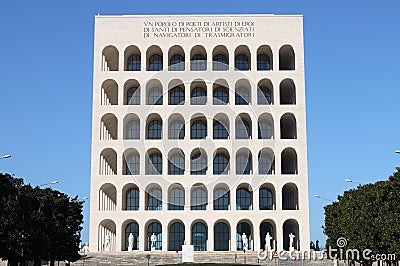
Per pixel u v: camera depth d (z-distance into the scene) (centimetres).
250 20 10688
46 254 6650
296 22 10688
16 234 5691
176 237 10356
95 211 10069
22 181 6162
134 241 10362
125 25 10656
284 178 10188
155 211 10100
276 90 10481
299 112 10412
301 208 10094
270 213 10069
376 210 5938
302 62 10581
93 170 10194
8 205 5669
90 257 9075
